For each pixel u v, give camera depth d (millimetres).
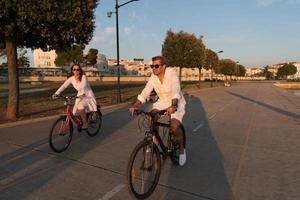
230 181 4973
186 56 36906
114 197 4309
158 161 4512
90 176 5105
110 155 6344
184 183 4859
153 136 4570
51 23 9570
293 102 19578
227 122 10883
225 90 36625
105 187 4652
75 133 8336
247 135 8586
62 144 6574
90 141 7543
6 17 8852
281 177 5180
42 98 18312
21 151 6543
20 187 4637
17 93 10609
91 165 5672
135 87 36031
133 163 4164
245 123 10695
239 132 9023
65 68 88000
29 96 20031
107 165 5684
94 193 4438
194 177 5121
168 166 5621
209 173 5328
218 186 4766
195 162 5934
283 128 9711
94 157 6184
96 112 8055
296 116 12555
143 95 4941
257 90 37812
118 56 17438
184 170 5445
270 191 4598
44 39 10672
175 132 5051
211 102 19000
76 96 7133
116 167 5578
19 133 8344
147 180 4410
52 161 5879
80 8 10156
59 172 5281
